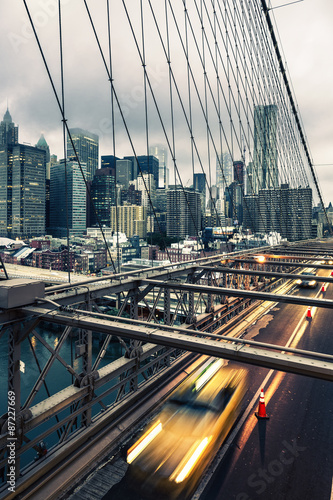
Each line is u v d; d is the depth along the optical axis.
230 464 6.82
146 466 6.59
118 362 8.41
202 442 6.96
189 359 11.21
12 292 6.17
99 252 122.56
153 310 9.92
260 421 8.41
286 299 7.32
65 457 6.69
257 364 4.75
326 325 17.03
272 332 15.85
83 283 7.74
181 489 6.11
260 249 23.84
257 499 5.91
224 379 8.66
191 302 12.18
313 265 14.77
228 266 16.86
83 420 7.39
